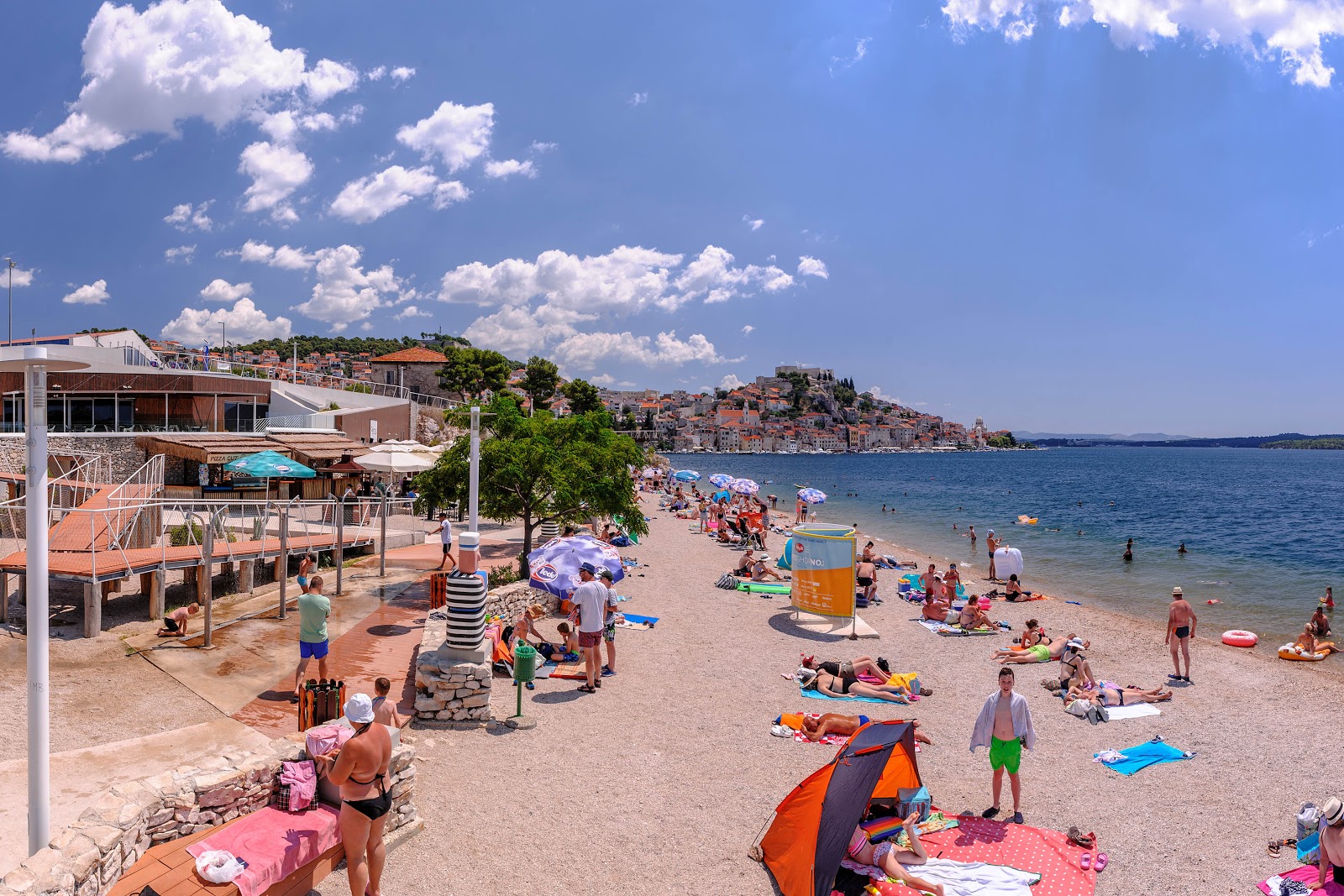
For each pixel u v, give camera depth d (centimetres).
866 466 19238
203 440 2852
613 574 1473
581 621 1319
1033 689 1438
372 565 2122
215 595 1680
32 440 586
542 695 1281
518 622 1445
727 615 1975
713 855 798
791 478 12669
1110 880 780
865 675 1395
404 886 715
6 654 1199
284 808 713
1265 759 1121
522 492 2055
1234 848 852
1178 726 1256
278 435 3131
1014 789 899
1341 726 1266
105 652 1239
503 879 736
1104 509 6662
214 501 1688
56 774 798
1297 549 3975
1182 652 1569
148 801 645
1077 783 1022
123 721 967
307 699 934
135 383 3416
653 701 1274
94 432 2667
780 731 1136
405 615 1641
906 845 805
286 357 16250
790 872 735
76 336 3775
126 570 1353
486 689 1134
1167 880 782
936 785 997
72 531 1477
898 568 2898
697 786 957
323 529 2138
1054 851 820
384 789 675
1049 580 2925
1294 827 906
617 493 2259
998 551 2434
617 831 839
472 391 8438
